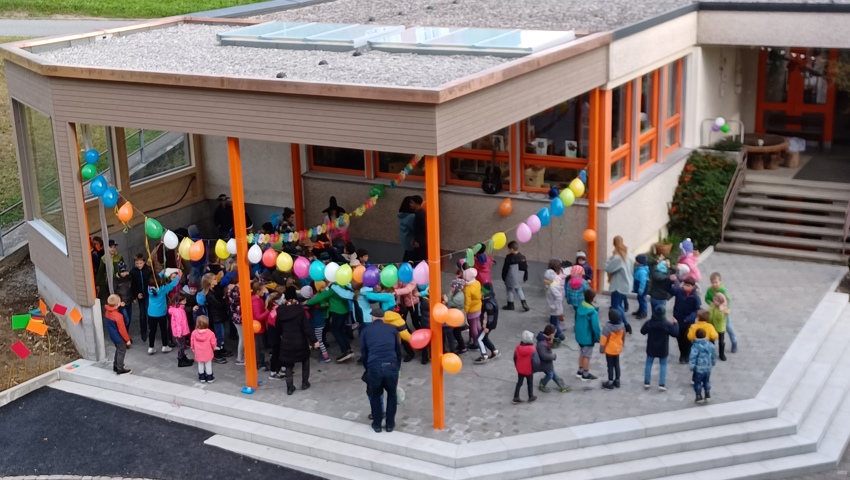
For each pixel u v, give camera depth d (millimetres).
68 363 16281
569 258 17797
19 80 16438
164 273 15969
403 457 12898
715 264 19031
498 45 15148
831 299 17234
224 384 15039
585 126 17375
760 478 12742
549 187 17984
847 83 22453
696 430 13281
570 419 13391
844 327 16453
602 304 17266
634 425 13148
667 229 20156
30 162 17500
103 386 15430
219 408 14352
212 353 15031
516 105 13914
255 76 13727
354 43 15938
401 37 16500
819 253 19094
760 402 13664
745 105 23516
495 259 18516
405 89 12062
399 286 15281
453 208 18500
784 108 23219
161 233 15391
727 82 22172
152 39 18375
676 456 12898
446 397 14156
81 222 15609
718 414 13359
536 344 14758
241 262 14391
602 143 17188
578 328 14273
